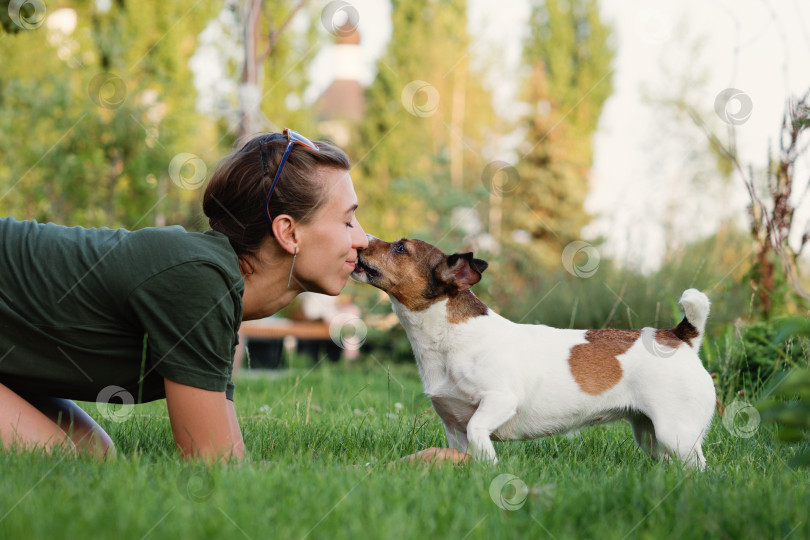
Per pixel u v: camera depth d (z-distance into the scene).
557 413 2.96
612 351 2.99
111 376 2.40
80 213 8.45
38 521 1.56
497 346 2.95
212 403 2.25
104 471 2.03
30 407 2.41
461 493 1.97
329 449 2.84
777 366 3.67
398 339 8.56
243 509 1.71
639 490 2.01
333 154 2.47
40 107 8.67
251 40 7.78
